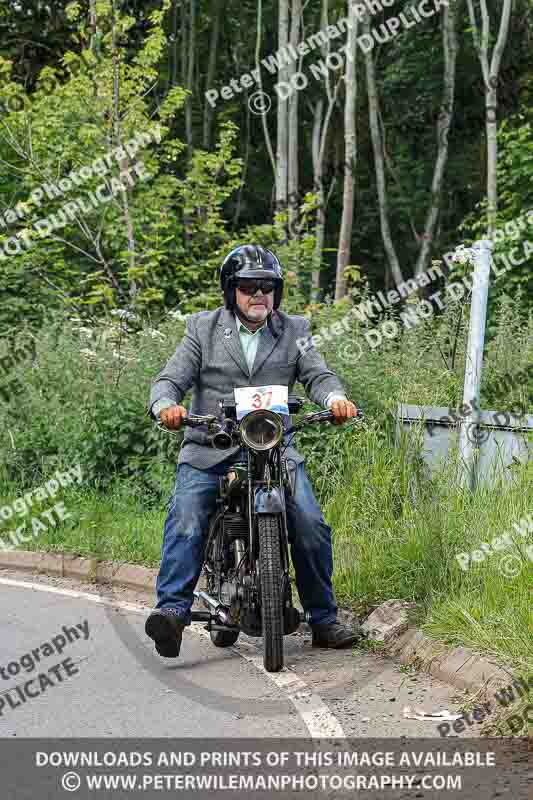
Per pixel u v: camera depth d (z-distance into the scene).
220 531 11.76
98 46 30.42
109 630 13.62
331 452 18.06
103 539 17.95
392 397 18.30
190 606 11.94
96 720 10.00
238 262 12.09
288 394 12.37
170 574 11.84
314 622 12.49
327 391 12.09
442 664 11.05
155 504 20.31
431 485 14.84
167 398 11.73
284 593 11.51
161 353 22.09
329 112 46.09
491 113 39.47
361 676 11.22
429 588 12.88
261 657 12.20
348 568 14.18
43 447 22.34
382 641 12.30
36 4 46.34
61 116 31.41
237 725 9.79
